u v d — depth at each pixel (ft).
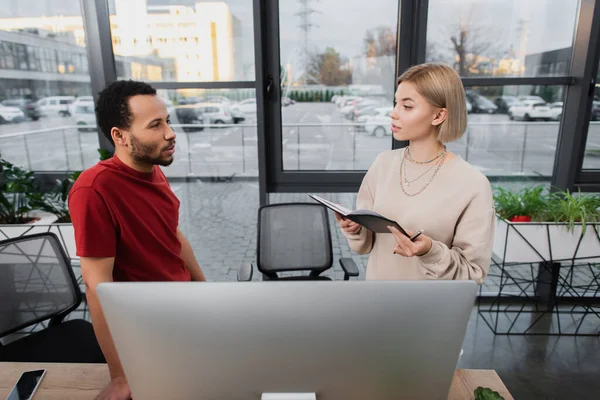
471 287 1.78
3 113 8.66
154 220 3.90
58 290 5.10
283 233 6.97
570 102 7.73
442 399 1.99
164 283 1.81
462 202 3.51
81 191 3.36
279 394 1.92
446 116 3.47
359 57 7.73
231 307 1.78
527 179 8.41
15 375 3.21
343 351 1.82
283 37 7.63
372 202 4.37
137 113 3.41
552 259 7.38
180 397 1.97
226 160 9.28
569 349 7.23
